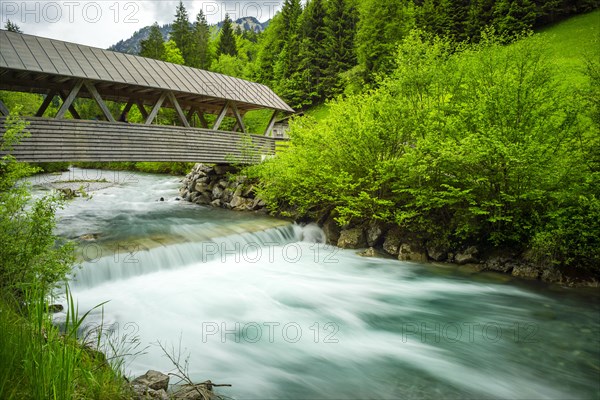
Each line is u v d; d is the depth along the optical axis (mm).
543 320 7926
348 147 12781
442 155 10500
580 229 9469
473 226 11102
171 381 5195
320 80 45500
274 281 9898
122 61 15312
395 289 9609
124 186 27094
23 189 5727
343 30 45969
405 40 13102
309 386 5461
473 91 11906
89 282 8344
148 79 15188
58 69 12383
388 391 5402
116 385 3504
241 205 18094
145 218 15555
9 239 5184
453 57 12797
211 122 43375
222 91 17984
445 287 9766
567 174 9812
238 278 9914
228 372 5727
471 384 5637
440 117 11633
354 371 5957
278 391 5297
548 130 10102
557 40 33531
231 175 19281
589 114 10297
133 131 14648
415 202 11805
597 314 8164
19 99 35531
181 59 46875
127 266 9195
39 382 2463
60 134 12555
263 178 17125
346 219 13852
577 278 9719
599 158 10109
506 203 10680
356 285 9836
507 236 10711
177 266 10320
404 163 11578
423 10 41312
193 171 22922
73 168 39469
